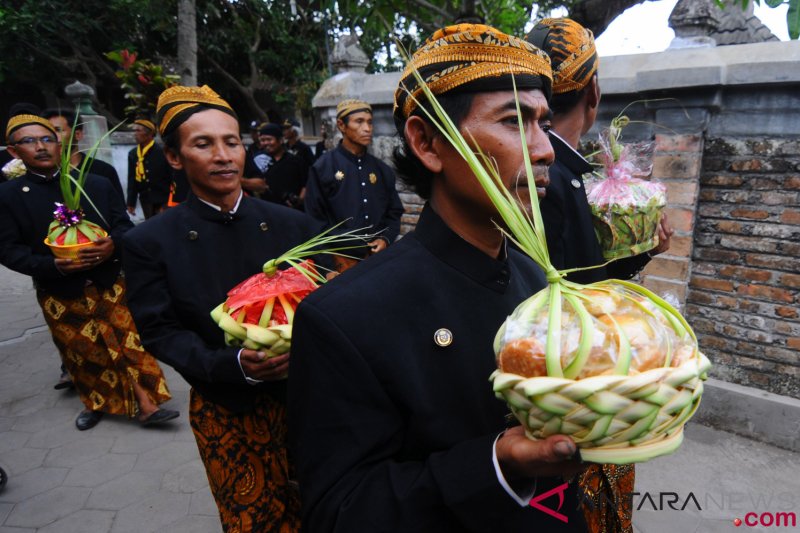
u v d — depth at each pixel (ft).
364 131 13.34
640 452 2.20
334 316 2.88
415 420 2.93
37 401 12.33
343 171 13.33
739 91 8.93
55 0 35.06
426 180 3.34
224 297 5.82
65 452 10.21
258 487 5.68
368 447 2.85
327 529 2.81
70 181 10.18
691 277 10.10
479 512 2.56
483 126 2.81
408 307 3.01
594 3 9.78
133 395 10.85
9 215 9.78
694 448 9.64
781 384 9.56
